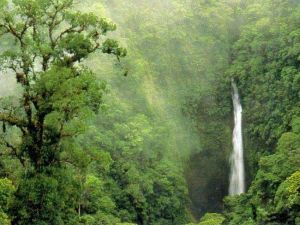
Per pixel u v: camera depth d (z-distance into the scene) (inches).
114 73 2377.0
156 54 2719.0
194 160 2620.6
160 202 2033.7
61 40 944.3
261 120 2470.5
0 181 908.6
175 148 2458.2
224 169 2706.7
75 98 871.1
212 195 2655.0
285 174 1723.7
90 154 988.6
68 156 963.3
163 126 2401.6
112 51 1000.9
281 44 2421.3
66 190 965.2
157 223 2006.6
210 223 1836.9
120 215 1782.7
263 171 1878.7
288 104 2241.6
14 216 927.7
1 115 944.9
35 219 939.3
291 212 1539.1
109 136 2031.3
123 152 1998.0
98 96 928.9
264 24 2694.4
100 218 1531.7
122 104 2245.3
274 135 2276.1
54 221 962.1
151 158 2183.8
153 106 2460.6
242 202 1982.0
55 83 876.0
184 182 2246.6
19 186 930.1
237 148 2672.2
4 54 915.4
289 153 1775.3
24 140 957.2
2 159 1003.3
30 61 928.9
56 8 942.4
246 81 2630.4
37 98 927.7
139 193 1881.2
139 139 2068.2
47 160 948.0
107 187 1827.0
